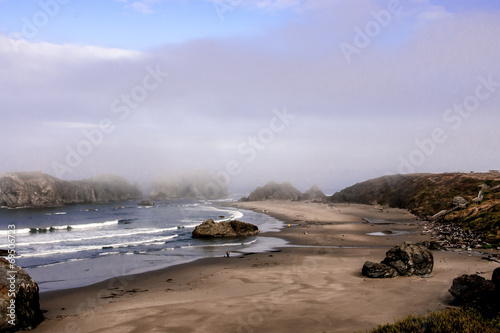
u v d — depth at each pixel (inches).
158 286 844.0
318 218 2496.3
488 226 1455.5
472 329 407.8
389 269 799.7
